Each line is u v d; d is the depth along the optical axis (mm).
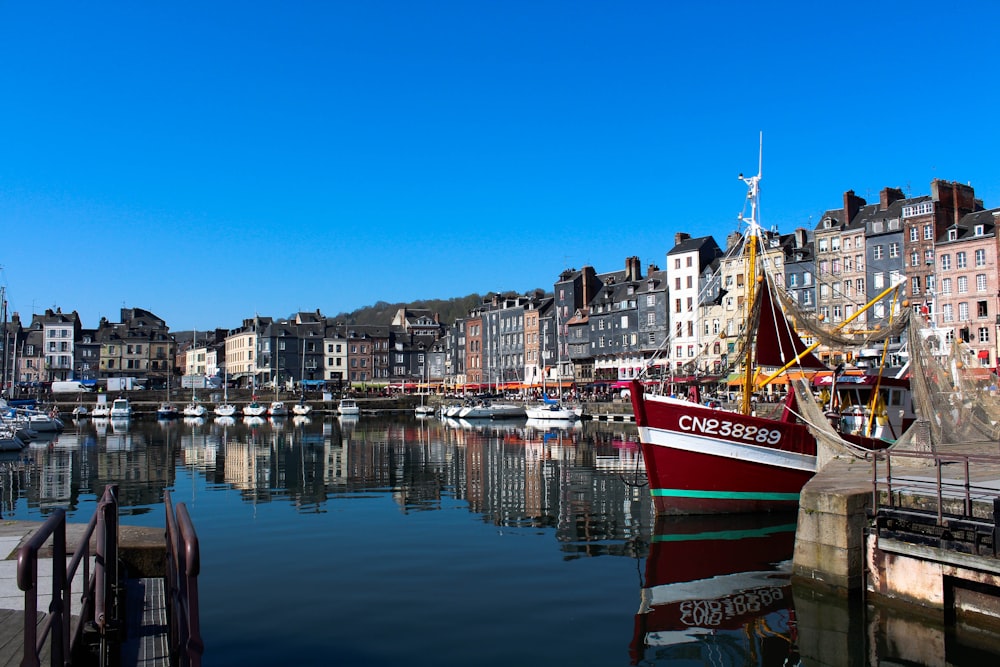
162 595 9250
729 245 81625
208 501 24922
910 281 68000
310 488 28203
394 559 15938
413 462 38344
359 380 137625
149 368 137750
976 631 10898
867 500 12672
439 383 127312
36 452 45875
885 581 12070
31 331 132625
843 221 74625
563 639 11094
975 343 63750
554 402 87125
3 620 7121
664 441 20125
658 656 10445
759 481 20266
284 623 11609
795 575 13219
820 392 23719
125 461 40094
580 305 105812
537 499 24844
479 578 14375
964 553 10836
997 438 20984
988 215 65375
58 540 5410
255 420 90500
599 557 16188
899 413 23188
